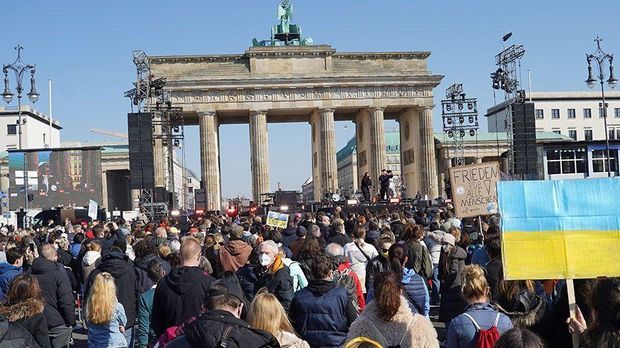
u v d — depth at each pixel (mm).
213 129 121250
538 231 11398
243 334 9594
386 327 11750
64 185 84875
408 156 132500
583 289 11422
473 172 28812
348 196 89188
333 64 125875
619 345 8438
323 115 123250
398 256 17109
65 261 28984
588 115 189000
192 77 120125
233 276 15133
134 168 64688
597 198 11414
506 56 77438
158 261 18312
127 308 18531
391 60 127375
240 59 124312
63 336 18719
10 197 83438
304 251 18703
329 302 13758
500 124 184125
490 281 15742
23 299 14430
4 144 175125
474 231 31141
